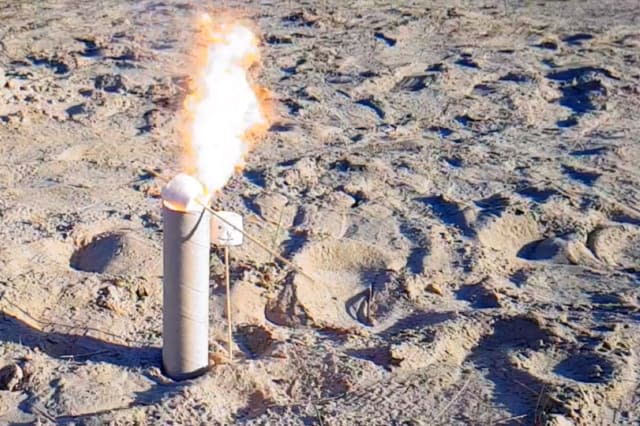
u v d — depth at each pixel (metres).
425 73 5.13
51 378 2.54
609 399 2.50
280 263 3.09
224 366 2.54
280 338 2.72
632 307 2.91
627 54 5.57
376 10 6.55
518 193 3.68
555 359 2.65
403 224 3.41
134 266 3.07
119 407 2.45
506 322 2.79
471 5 6.85
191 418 2.41
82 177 3.76
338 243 3.19
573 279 3.10
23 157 3.93
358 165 3.88
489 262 3.18
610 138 4.29
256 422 2.40
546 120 4.52
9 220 3.32
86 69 5.07
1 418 2.42
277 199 3.54
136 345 2.70
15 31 5.80
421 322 2.85
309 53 5.45
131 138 4.16
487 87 4.94
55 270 3.01
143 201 3.55
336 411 2.44
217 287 2.93
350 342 2.73
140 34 5.80
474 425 2.41
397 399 2.49
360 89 4.84
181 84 4.86
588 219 3.47
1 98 4.48
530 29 6.12
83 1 6.75
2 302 2.79
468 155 4.03
